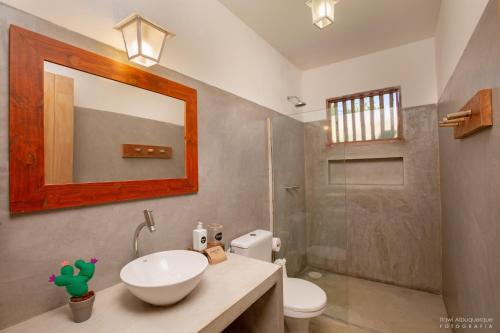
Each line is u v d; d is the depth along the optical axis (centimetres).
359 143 272
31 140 86
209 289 104
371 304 218
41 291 88
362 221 270
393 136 256
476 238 111
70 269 85
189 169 145
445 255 209
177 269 118
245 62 204
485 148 95
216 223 167
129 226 116
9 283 81
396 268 253
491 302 92
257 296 108
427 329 182
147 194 123
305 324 156
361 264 271
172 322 82
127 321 83
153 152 128
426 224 239
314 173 236
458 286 153
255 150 212
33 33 87
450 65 161
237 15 196
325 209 230
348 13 197
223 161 175
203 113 160
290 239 247
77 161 99
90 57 103
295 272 244
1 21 81
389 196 256
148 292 83
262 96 227
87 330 79
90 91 104
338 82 286
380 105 263
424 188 240
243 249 170
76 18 100
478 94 89
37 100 88
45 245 89
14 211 82
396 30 223
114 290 105
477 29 101
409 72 247
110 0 112
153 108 129
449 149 175
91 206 103
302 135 240
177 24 144
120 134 114
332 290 222
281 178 243
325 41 240
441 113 207
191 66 152
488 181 93
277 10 190
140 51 104
